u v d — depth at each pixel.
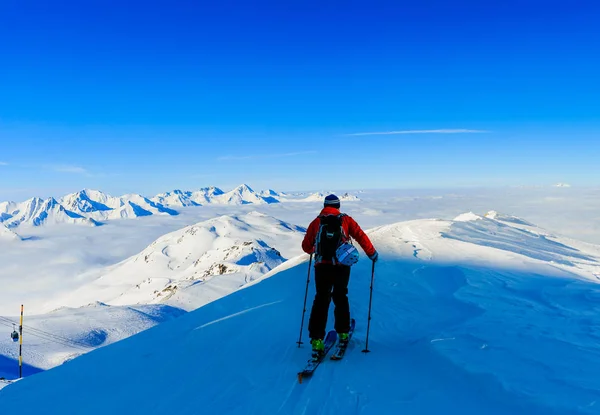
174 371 5.63
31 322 96.50
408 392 3.97
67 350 79.00
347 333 5.15
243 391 4.56
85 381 5.88
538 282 8.35
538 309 6.43
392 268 9.84
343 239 5.19
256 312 7.44
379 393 4.01
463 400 3.72
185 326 7.89
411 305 7.26
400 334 5.89
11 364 70.25
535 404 3.48
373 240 13.41
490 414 3.44
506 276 8.91
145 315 101.56
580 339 4.94
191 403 4.56
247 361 5.43
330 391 4.18
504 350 4.69
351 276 9.20
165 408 4.57
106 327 92.94
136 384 5.44
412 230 14.94
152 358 6.33
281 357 5.34
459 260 10.70
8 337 85.75
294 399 4.15
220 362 5.59
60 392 5.62
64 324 94.19
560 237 16.98
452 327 5.80
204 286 125.94
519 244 13.95
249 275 137.25
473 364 4.38
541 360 4.34
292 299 7.90
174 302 113.75
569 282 8.35
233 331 6.73
